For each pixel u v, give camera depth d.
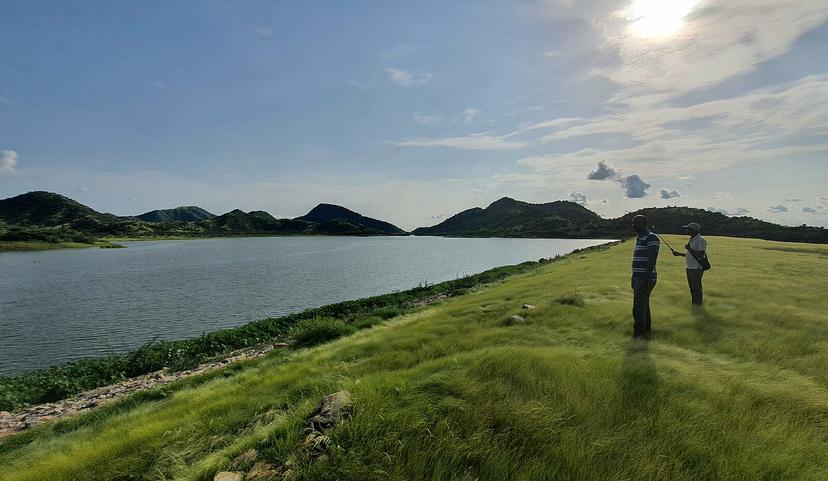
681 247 39.88
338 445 4.34
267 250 130.50
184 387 10.79
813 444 3.91
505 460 3.90
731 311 10.20
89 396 12.94
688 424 4.29
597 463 3.77
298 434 4.80
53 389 13.85
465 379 5.66
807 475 3.44
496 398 5.05
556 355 6.62
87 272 64.31
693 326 8.98
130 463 5.11
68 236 170.88
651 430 4.21
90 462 5.31
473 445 4.16
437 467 3.86
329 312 25.45
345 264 77.12
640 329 8.60
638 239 8.80
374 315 20.23
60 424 9.07
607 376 5.64
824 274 17.33
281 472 4.19
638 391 5.13
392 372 6.88
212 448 5.21
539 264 47.81
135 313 31.73
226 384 9.52
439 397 5.24
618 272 21.69
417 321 14.63
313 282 50.47
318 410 5.30
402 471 3.89
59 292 43.03
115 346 22.81
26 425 10.02
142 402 9.88
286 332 21.33
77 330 26.48
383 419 4.71
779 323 8.79
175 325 27.84
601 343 8.17
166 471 4.77
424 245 164.50
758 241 51.19
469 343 9.08
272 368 10.45
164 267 71.81
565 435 4.18
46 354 21.30
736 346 7.34
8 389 13.84
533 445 4.14
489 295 18.81
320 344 14.59
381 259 89.88
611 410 4.63
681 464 3.68
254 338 19.92
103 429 7.63
